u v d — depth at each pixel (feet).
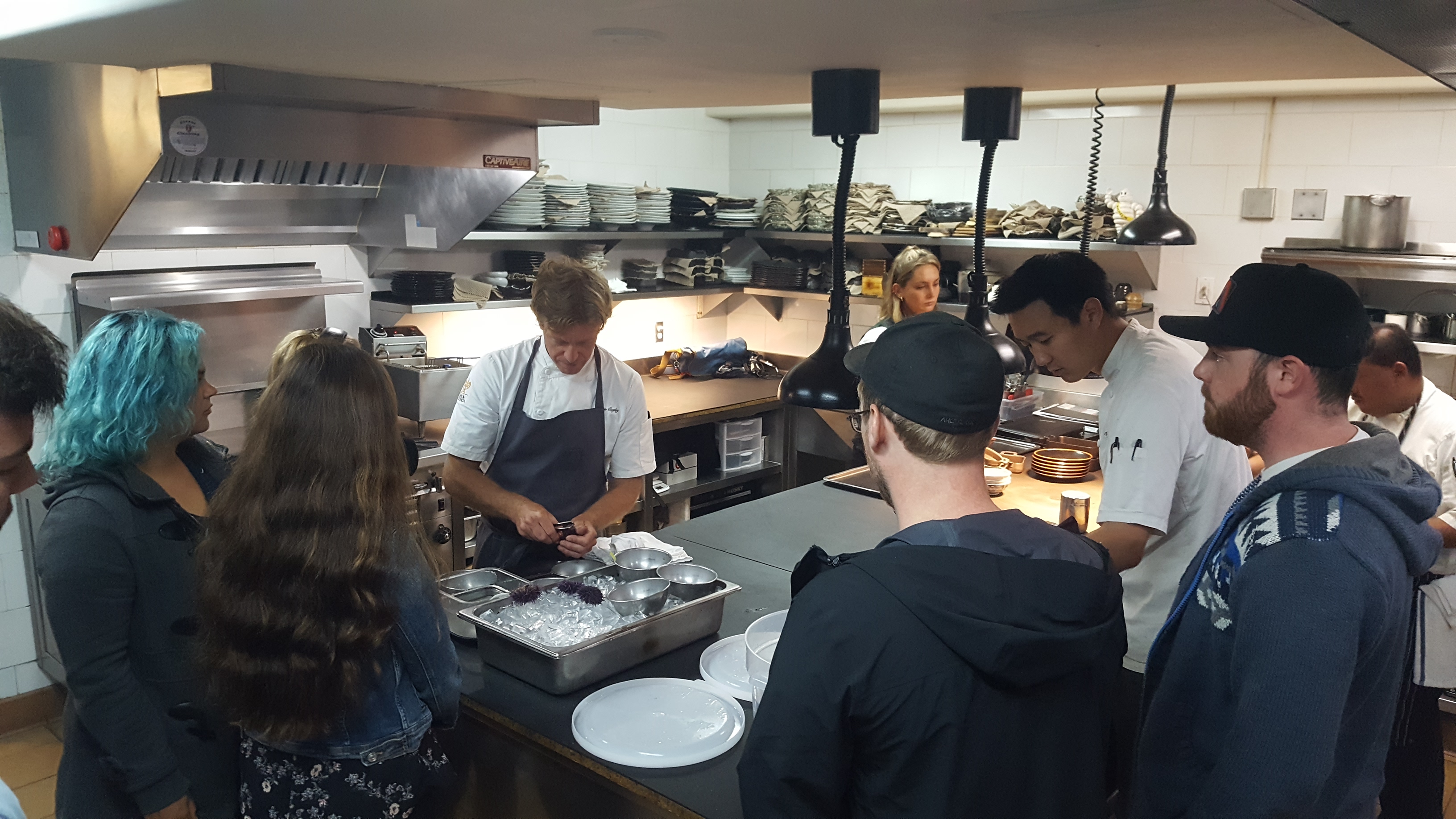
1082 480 11.28
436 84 6.68
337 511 4.56
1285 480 3.93
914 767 3.41
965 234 14.65
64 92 7.81
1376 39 4.40
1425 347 11.49
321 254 12.84
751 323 18.72
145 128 6.39
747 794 3.62
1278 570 3.69
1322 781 3.52
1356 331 4.00
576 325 8.17
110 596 5.02
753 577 8.07
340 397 4.64
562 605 6.43
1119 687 6.86
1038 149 15.02
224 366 11.79
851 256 16.93
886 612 3.44
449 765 5.61
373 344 12.79
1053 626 3.40
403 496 4.95
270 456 4.57
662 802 4.96
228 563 4.58
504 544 8.55
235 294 11.30
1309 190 12.85
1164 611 6.61
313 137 6.77
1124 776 6.79
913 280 12.12
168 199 10.57
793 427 16.49
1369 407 8.02
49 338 3.22
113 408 5.04
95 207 7.80
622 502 8.98
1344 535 3.63
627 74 6.20
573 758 5.32
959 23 4.35
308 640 4.54
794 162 17.72
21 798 9.81
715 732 5.46
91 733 5.12
